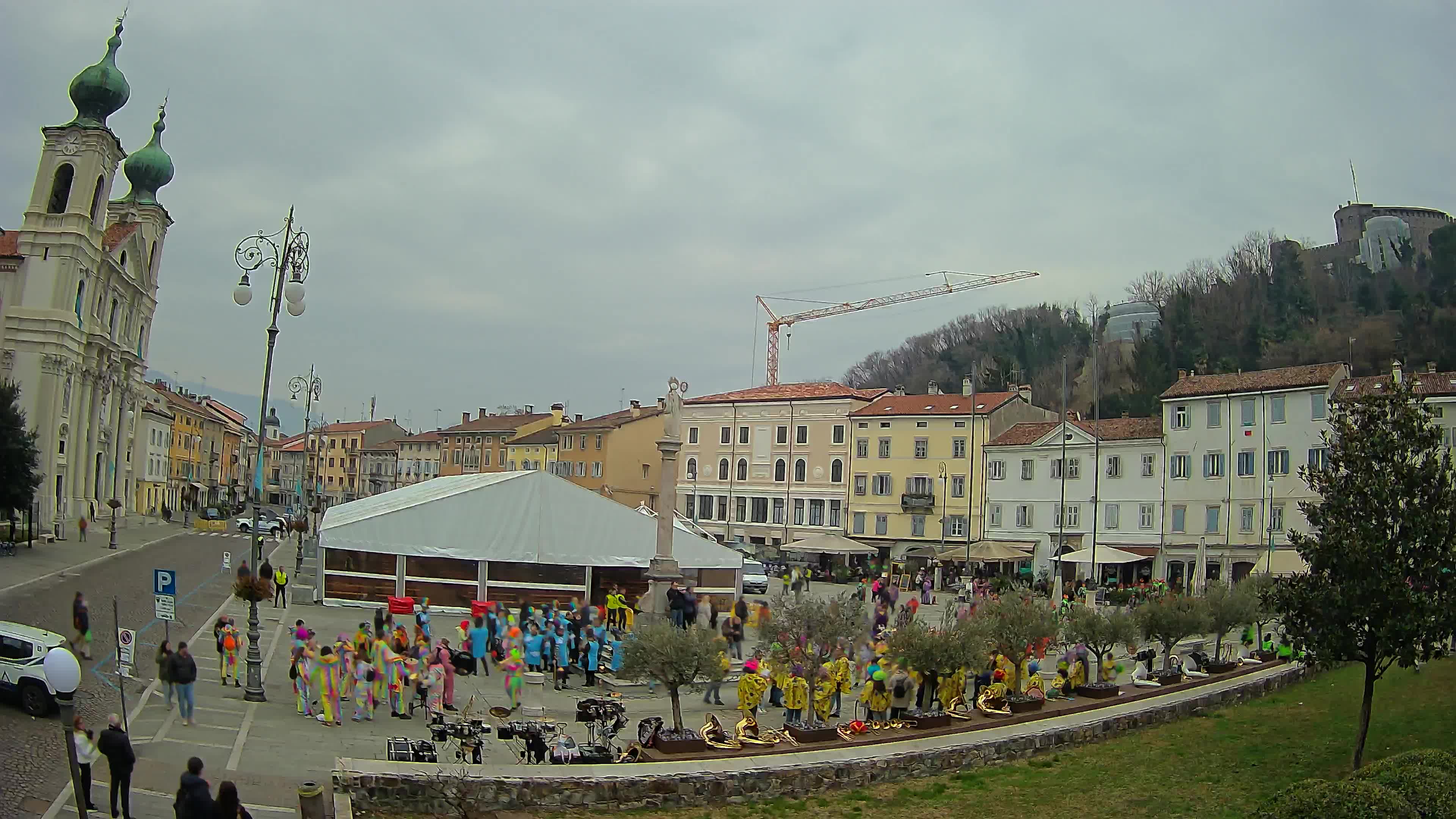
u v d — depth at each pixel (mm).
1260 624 39312
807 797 21797
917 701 28672
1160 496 73625
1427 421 22516
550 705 28688
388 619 32375
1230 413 70312
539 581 50000
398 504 55188
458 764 20719
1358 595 21219
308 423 72500
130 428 100625
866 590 60781
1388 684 31672
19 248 77688
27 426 73875
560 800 20078
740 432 99438
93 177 80188
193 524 103062
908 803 21516
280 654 33406
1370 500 21672
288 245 30750
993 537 83312
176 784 18719
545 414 140750
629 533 51500
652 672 23953
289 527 103500
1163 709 28766
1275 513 67188
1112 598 59500
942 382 144750
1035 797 21922
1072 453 79062
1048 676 34656
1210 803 21469
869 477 91000
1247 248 134875
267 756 21094
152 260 104000
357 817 18656
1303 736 26422
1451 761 18344
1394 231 139500
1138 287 146875
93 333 83750
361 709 25219
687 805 20906
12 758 19000
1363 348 98125
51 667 14078
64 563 53094
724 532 99125
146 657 30281
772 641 26719
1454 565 21203
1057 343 145500
